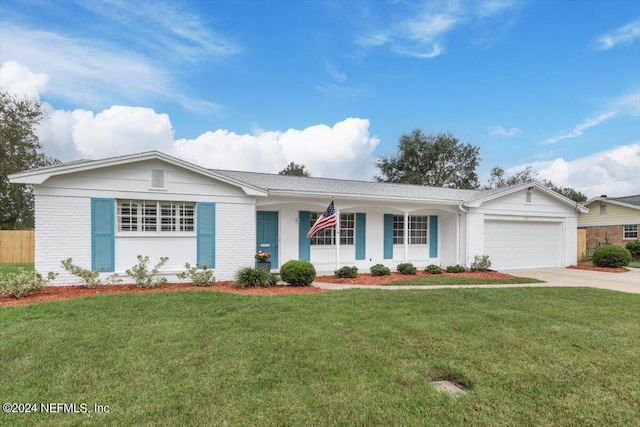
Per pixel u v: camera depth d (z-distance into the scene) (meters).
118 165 9.32
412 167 38.12
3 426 2.85
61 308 6.48
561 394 3.49
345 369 3.99
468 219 14.24
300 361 4.20
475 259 14.00
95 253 9.18
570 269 15.23
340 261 13.72
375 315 6.31
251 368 3.99
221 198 10.46
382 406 3.21
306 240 13.19
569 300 8.00
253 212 10.89
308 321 5.88
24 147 23.84
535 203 15.58
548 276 12.88
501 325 5.79
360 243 14.00
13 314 6.05
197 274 9.41
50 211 8.82
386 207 13.50
